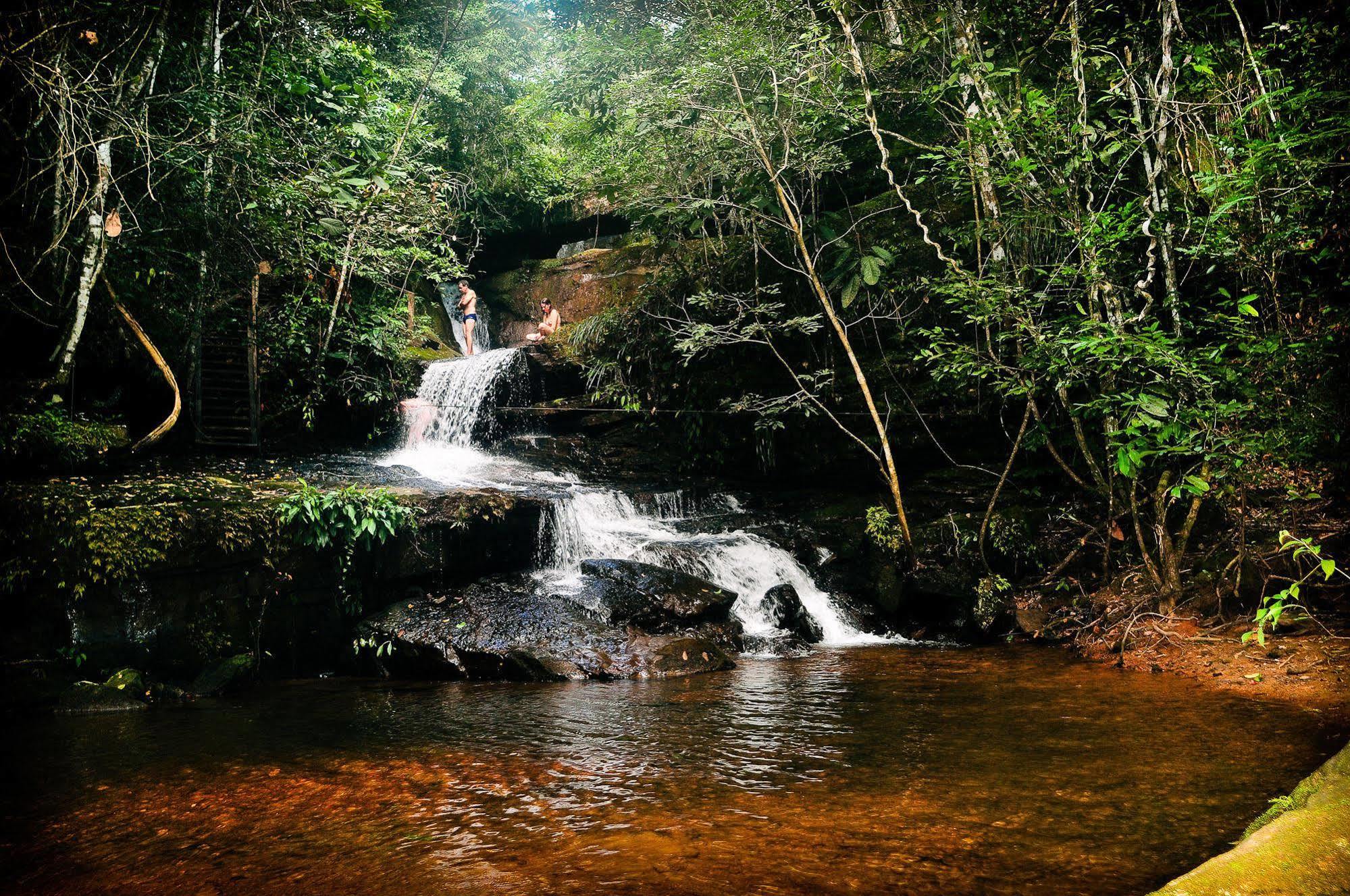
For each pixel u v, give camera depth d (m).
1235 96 7.11
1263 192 5.87
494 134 17.77
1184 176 7.53
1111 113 7.47
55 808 3.96
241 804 3.99
